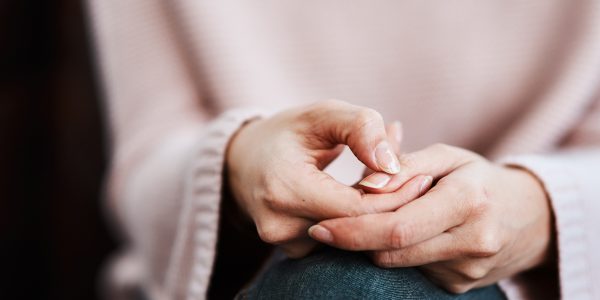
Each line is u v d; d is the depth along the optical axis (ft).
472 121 2.82
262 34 2.82
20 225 4.14
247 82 2.71
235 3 2.79
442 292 1.84
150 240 2.40
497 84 2.76
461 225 1.75
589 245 1.98
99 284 4.30
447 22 2.76
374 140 1.75
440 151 1.85
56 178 4.26
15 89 4.04
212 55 2.71
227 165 1.96
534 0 2.69
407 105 2.84
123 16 2.86
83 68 4.14
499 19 2.75
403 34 2.81
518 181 1.93
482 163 1.86
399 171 1.77
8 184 4.06
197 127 2.68
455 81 2.78
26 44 3.99
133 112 2.81
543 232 1.94
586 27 2.60
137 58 2.82
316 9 2.83
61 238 4.29
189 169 2.09
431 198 1.73
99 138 4.20
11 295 4.12
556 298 2.02
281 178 1.77
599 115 2.68
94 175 4.26
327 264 1.77
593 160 2.20
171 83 2.79
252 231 2.04
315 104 1.84
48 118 4.19
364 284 1.74
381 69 2.83
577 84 2.59
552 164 2.02
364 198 1.74
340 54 2.83
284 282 1.78
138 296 3.04
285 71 2.83
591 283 1.99
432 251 1.75
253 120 2.02
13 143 4.06
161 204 2.32
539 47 2.69
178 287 2.11
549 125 2.60
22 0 3.90
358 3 2.81
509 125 2.79
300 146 1.82
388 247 1.72
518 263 1.92
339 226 1.72
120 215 2.81
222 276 2.08
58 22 4.09
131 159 2.72
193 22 2.72
